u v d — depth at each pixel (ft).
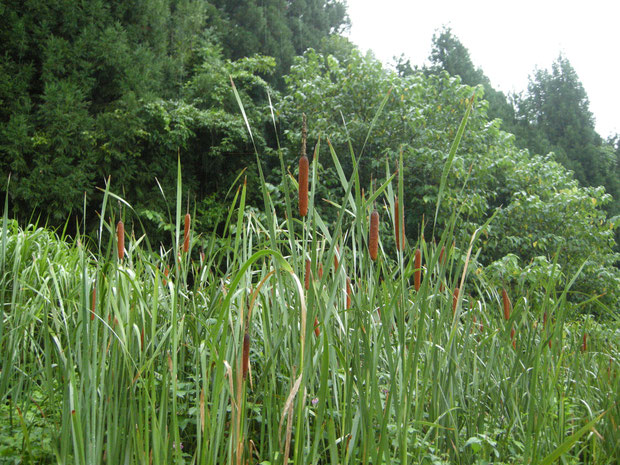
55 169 29.14
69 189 28.76
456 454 7.20
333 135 31.42
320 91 34.55
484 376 9.06
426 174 31.94
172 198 35.01
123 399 5.36
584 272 29.58
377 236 5.59
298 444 4.58
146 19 37.37
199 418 5.10
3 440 6.64
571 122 86.48
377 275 5.57
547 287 7.50
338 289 7.83
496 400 8.28
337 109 32.91
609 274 28.22
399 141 31.78
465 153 33.94
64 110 29.68
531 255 32.48
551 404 7.93
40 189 28.19
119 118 31.78
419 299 5.91
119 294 6.23
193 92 39.29
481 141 34.45
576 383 9.16
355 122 31.83
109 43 32.42
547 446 7.13
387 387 8.09
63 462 4.83
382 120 31.60
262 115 39.75
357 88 33.50
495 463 6.99
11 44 29.66
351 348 6.26
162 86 38.78
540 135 75.56
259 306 8.01
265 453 7.27
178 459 4.95
